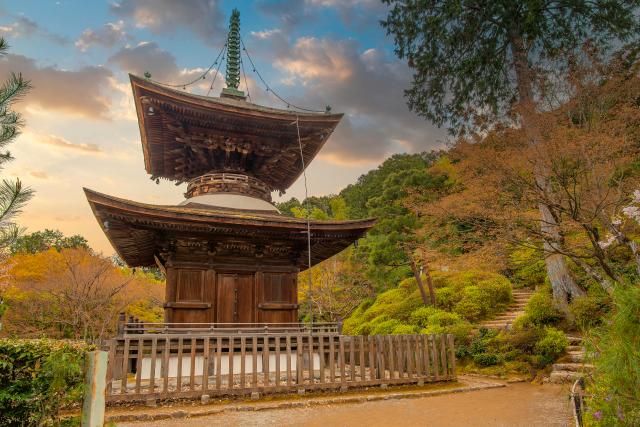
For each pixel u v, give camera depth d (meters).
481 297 22.39
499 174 12.57
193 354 10.42
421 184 24.06
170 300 13.40
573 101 12.50
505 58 21.89
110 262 32.03
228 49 19.14
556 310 17.17
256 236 14.41
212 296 13.95
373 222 14.55
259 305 14.47
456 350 17.73
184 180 19.34
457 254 18.98
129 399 9.69
